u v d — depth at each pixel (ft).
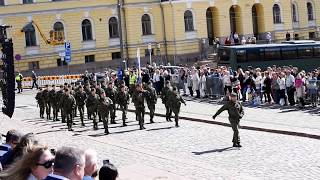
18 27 262.47
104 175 35.96
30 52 263.49
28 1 264.31
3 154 37.88
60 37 267.18
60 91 142.31
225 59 210.59
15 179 27.32
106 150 94.94
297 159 84.89
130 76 187.21
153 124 129.70
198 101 167.63
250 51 206.69
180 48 280.31
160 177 72.90
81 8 273.13
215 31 292.61
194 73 175.94
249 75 155.12
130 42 280.10
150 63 238.68
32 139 33.73
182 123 129.39
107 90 135.74
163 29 286.05
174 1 277.85
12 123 136.67
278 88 146.72
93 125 128.06
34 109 173.78
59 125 134.92
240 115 97.04
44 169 27.48
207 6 285.23
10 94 98.63
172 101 124.57
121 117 145.28
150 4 283.38
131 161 84.89
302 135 103.91
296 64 209.97
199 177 72.33
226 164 84.17
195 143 102.94
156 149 99.04
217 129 118.21
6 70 98.17
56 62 268.62
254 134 109.40
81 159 26.25
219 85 166.61
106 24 278.46
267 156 88.33
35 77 239.30
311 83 138.21
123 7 278.26
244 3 294.46
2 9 259.60
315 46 211.41
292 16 308.81
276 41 296.71
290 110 136.56
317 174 75.00
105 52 278.05
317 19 316.19
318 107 138.00
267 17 298.56
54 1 268.21
